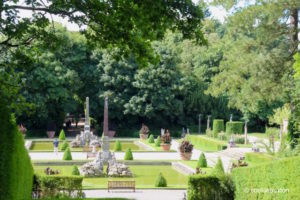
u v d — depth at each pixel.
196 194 16.95
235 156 36.16
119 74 56.72
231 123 51.94
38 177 18.45
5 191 9.23
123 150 41.53
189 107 61.72
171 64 57.56
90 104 57.53
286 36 30.03
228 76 31.69
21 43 12.70
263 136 54.81
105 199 15.13
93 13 11.26
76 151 38.78
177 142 50.81
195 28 11.41
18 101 13.50
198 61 64.44
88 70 57.50
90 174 26.89
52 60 52.91
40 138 52.41
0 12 10.99
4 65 12.91
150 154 37.66
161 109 57.97
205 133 61.19
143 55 11.48
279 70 28.52
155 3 10.77
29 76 50.50
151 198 20.45
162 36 11.45
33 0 11.50
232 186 16.80
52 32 13.19
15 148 10.15
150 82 56.66
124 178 26.94
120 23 11.07
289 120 19.88
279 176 13.02
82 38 56.91
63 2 11.38
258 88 29.38
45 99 51.84
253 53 30.14
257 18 28.73
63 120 56.59
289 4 26.89
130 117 59.50
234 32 30.89
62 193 18.81
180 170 30.05
